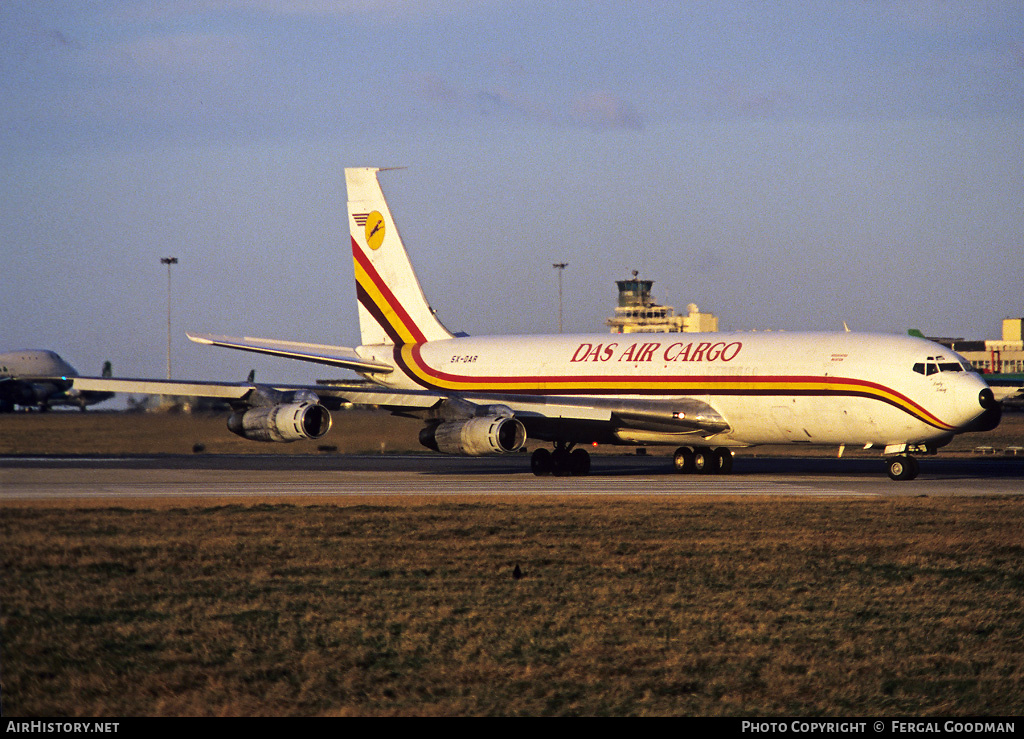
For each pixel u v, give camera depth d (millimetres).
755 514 77438
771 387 111375
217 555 59875
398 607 47406
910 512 78375
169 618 45188
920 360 104688
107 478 110000
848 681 37625
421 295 141000
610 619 45500
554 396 124812
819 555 60312
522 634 43094
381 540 65375
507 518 75375
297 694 35875
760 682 37438
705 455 121000
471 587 51562
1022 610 47375
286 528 70375
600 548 62625
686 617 45875
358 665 38938
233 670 38250
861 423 107188
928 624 44938
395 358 139750
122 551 60844
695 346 118812
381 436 179625
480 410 113125
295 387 115062
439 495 92125
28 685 36344
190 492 94688
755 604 48281
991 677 38031
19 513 77375
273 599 48844
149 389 109750
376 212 142375
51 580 52719
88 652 40156
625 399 121000
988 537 66438
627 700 35594
